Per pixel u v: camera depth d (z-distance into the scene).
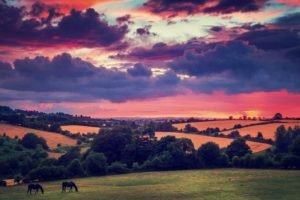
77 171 118.19
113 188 90.12
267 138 184.12
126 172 128.88
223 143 176.75
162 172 127.44
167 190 84.69
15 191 89.19
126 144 143.12
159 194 78.94
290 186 88.12
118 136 144.50
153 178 110.19
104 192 83.06
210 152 141.00
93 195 78.75
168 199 72.75
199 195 76.81
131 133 156.75
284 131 166.25
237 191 81.50
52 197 77.00
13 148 151.62
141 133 159.62
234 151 149.38
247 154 138.75
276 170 126.94
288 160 130.62
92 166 122.69
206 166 140.12
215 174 117.62
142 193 80.75
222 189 84.88
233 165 140.25
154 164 133.12
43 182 107.81
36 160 128.75
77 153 142.12
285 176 108.88
